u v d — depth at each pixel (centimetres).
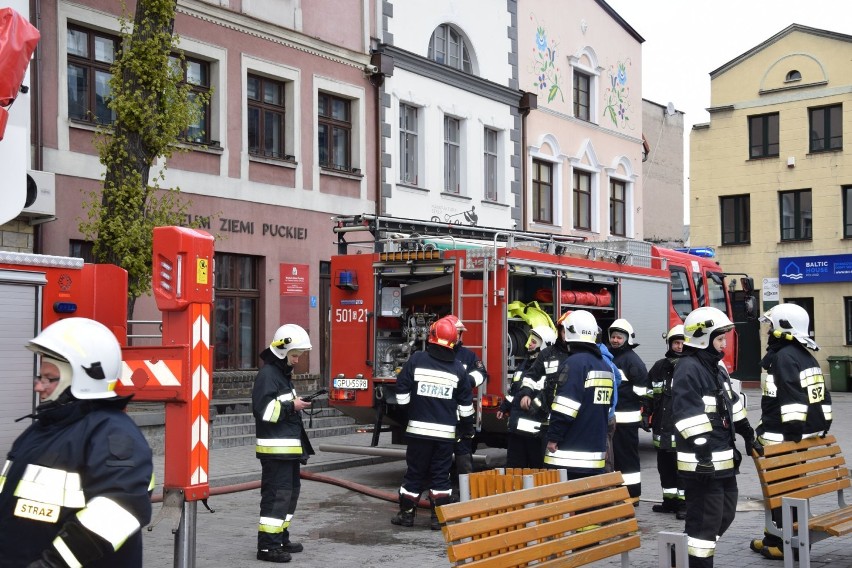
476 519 473
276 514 810
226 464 1330
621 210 3034
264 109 1862
